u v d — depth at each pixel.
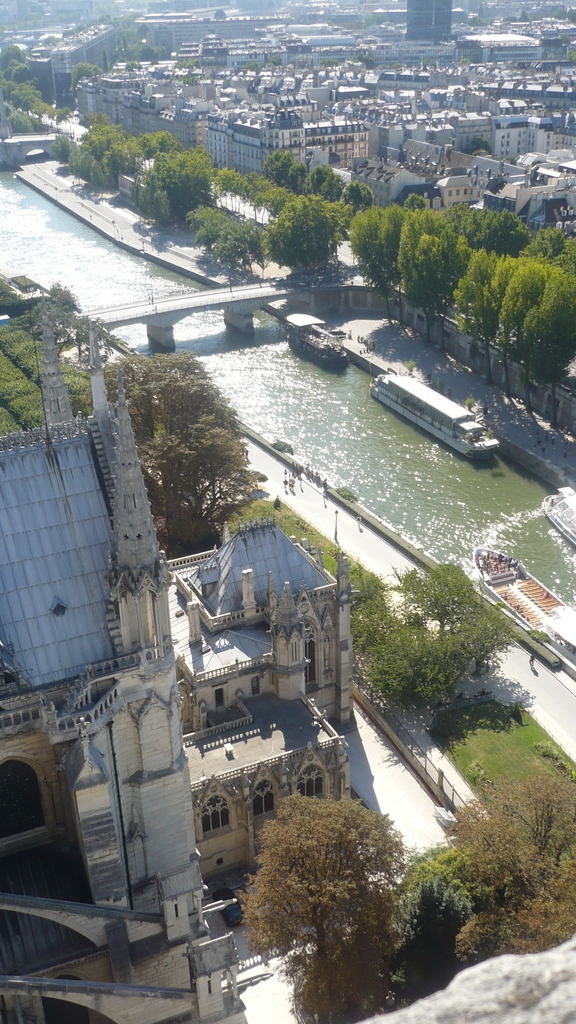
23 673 80.75
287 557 136.00
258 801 116.50
